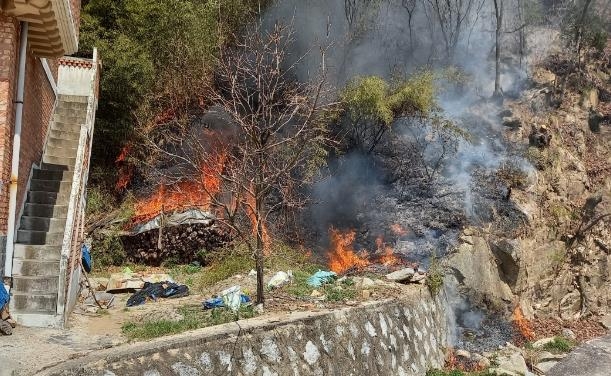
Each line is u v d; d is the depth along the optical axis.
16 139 8.34
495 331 11.74
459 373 9.49
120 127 15.27
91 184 15.16
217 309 8.18
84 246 11.63
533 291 13.23
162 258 13.43
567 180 14.95
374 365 8.23
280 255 12.14
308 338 7.45
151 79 15.13
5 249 8.00
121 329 7.70
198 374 6.12
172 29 15.38
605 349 11.27
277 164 11.13
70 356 5.97
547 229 13.91
